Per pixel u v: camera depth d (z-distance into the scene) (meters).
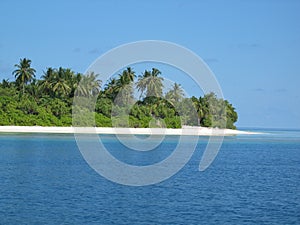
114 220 20.67
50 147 58.88
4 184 29.94
